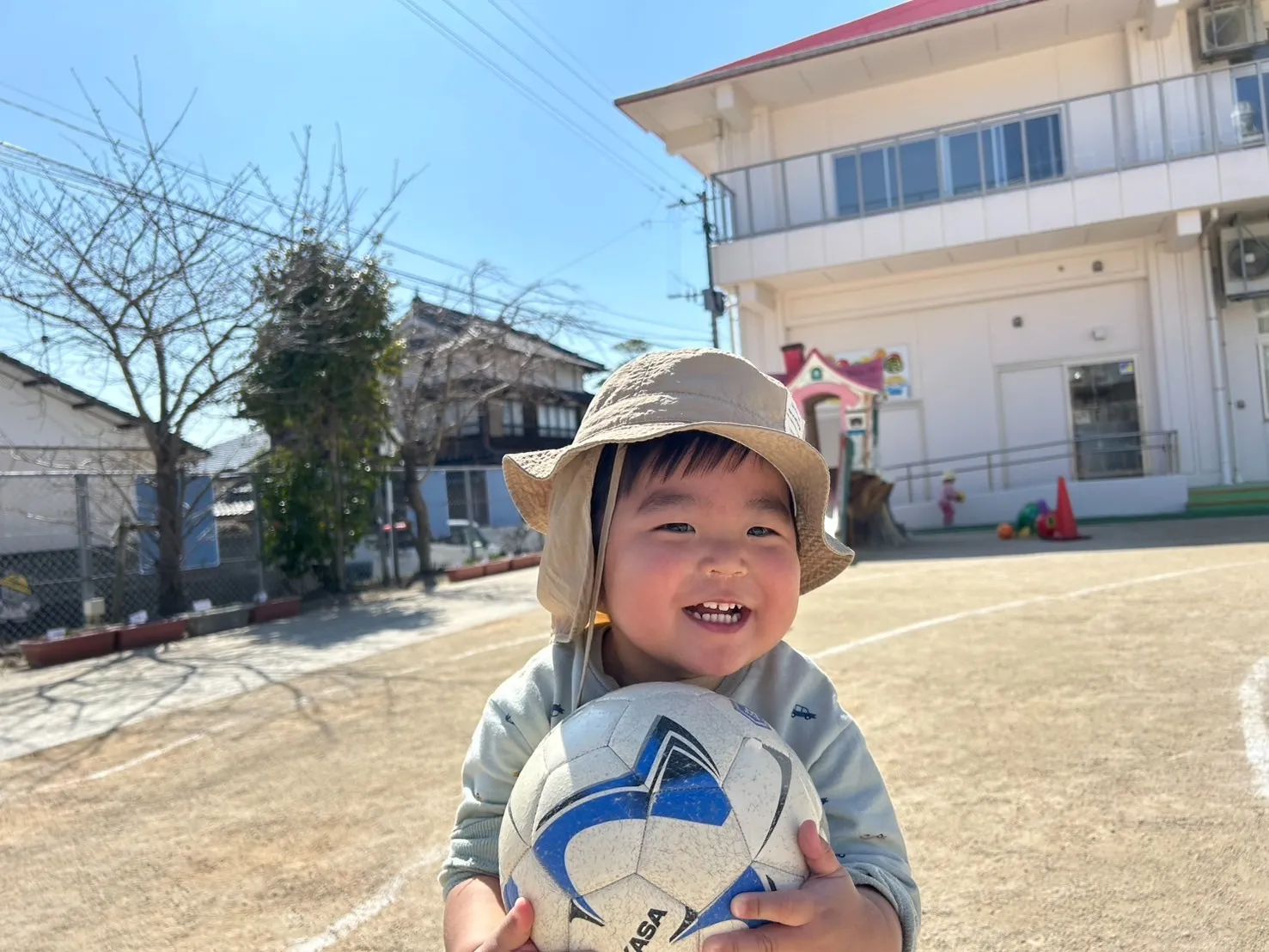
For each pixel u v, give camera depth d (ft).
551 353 94.27
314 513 41.47
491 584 44.19
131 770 15.76
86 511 33.73
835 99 55.88
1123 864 9.04
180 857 11.47
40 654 28.04
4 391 50.60
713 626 4.23
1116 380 52.54
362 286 41.68
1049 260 53.52
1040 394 54.08
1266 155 44.80
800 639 21.47
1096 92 50.70
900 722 14.29
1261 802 10.25
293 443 41.24
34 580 38.73
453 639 27.14
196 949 8.99
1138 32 49.55
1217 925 7.83
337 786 13.78
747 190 54.70
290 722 18.21
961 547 41.75
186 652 28.58
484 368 55.93
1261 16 48.47
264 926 9.39
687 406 4.33
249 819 12.68
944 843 9.79
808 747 4.73
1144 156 48.98
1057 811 10.40
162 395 34.53
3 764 16.71
